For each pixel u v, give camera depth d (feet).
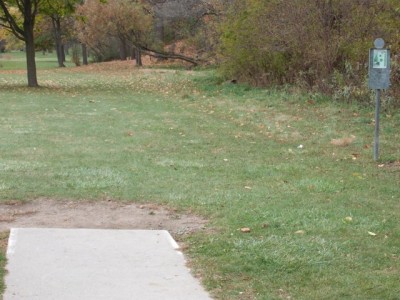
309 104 71.10
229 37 93.25
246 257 22.54
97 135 53.78
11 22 108.17
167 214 28.71
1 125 59.41
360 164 41.93
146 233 25.72
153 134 54.75
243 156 44.91
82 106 77.25
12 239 24.48
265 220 27.30
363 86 68.33
